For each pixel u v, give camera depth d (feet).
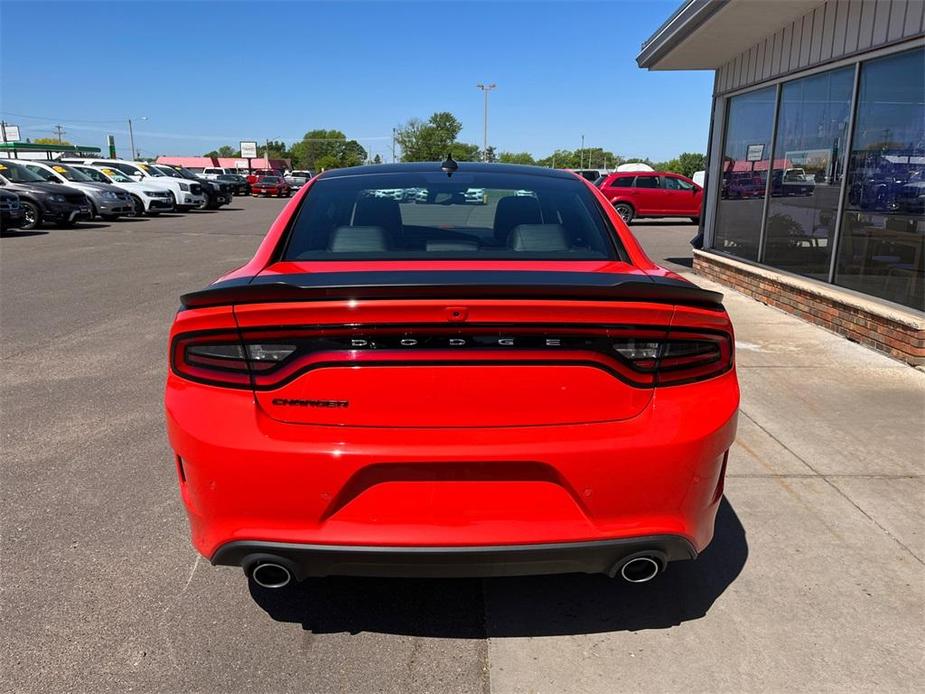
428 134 308.40
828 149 23.86
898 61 19.88
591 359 6.82
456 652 7.88
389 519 6.81
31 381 17.20
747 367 18.35
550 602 8.81
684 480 7.04
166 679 7.39
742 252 31.55
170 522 10.53
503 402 6.78
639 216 69.82
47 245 47.34
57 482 11.78
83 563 9.47
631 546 6.95
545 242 9.23
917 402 15.71
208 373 6.98
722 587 9.08
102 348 20.33
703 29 26.96
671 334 7.00
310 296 6.61
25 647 7.85
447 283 7.06
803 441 13.57
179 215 81.05
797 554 9.80
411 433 6.76
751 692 7.27
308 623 8.35
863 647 7.95
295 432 6.80
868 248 21.54
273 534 6.87
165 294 29.09
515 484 6.82
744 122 31.35
